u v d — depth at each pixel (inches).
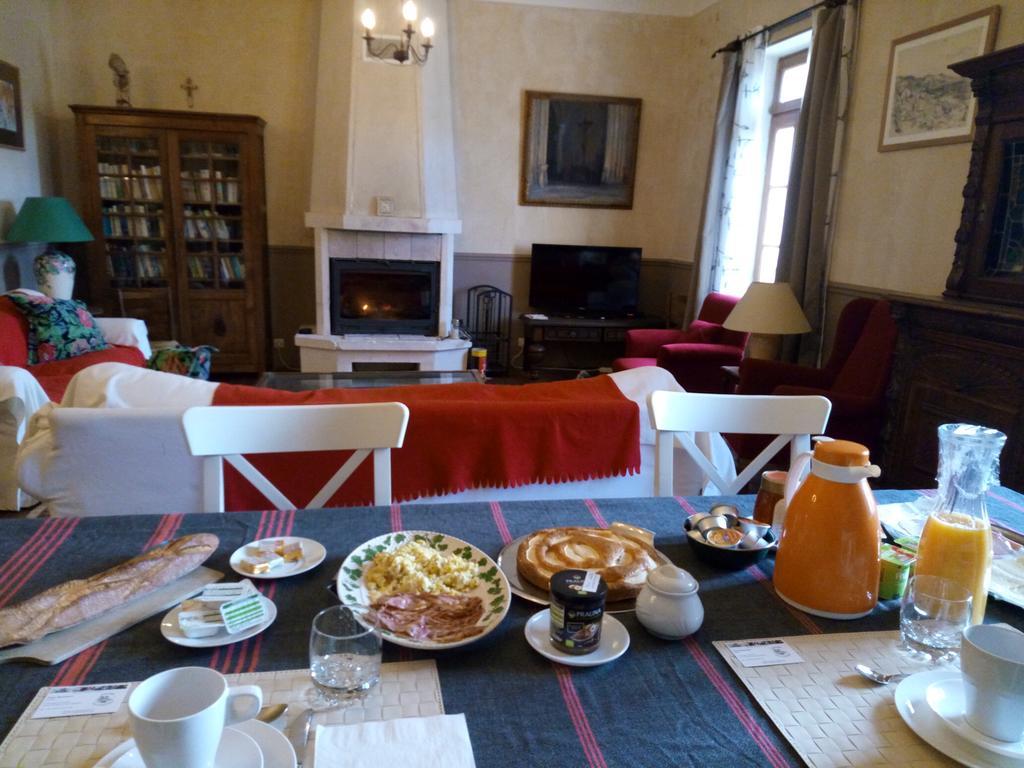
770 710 31.9
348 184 206.2
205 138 202.8
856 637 38.2
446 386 85.0
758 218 202.4
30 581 39.7
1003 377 103.3
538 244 233.6
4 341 142.4
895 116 142.1
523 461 77.9
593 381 87.4
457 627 36.4
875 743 30.2
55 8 203.8
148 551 42.3
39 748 27.5
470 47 225.1
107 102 211.0
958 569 37.2
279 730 28.7
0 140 175.8
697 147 228.4
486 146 232.5
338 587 39.0
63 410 64.9
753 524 47.6
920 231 136.8
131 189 203.2
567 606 34.3
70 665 32.7
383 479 57.4
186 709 25.8
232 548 44.7
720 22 213.8
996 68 105.3
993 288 109.7
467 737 28.7
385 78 204.5
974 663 28.8
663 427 63.3
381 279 217.6
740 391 148.8
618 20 231.3
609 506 53.7
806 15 169.0
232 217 209.5
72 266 182.9
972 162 112.9
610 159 240.2
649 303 253.8
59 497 67.4
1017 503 58.3
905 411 122.6
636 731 30.2
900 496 58.3
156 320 210.7
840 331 144.2
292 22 214.8
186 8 209.6
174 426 66.1
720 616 39.7
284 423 55.7
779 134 193.0
